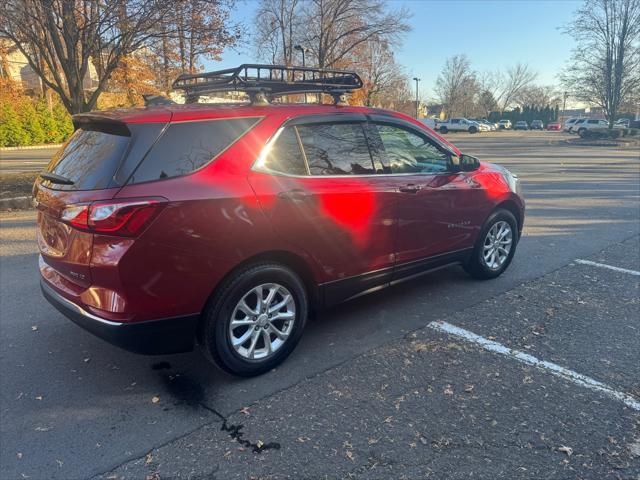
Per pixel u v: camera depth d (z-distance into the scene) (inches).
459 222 182.4
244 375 129.7
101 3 405.4
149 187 109.8
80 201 109.6
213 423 112.7
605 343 149.6
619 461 99.0
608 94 1403.8
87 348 149.5
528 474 95.7
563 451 101.8
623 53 1344.7
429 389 124.9
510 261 214.7
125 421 113.9
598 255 244.8
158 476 96.3
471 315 171.3
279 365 137.6
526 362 138.3
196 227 113.7
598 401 119.3
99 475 96.9
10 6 383.2
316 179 137.2
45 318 170.4
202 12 433.7
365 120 154.8
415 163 168.1
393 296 190.4
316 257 138.8
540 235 287.1
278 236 127.6
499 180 199.9
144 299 111.0
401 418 113.0
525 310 175.3
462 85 3228.3
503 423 111.0
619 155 926.4
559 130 2871.6
